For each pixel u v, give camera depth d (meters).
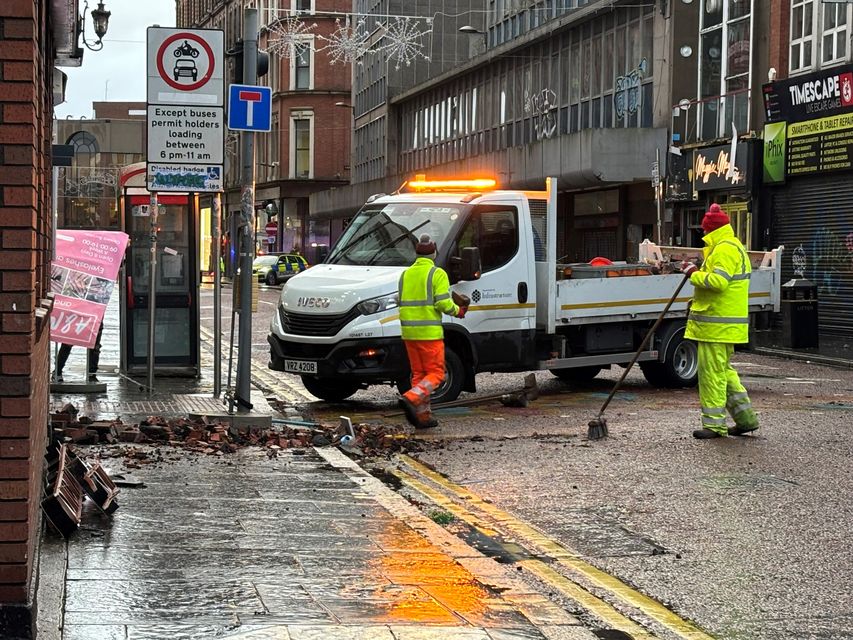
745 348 19.05
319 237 81.25
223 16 100.81
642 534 8.70
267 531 7.92
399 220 16.33
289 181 85.31
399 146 66.00
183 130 13.70
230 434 12.04
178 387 16.45
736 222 33.75
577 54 43.59
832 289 29.98
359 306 15.23
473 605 6.39
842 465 11.44
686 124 36.16
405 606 6.27
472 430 13.88
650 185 38.19
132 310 17.66
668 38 36.75
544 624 6.18
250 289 13.43
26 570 5.03
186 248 17.77
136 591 6.29
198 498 8.93
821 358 23.86
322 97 85.50
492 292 16.02
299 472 10.34
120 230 17.64
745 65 33.81
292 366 15.59
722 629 6.45
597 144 36.78
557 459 11.85
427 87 58.78
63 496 7.50
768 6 32.72
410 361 14.27
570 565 7.82
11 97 4.95
